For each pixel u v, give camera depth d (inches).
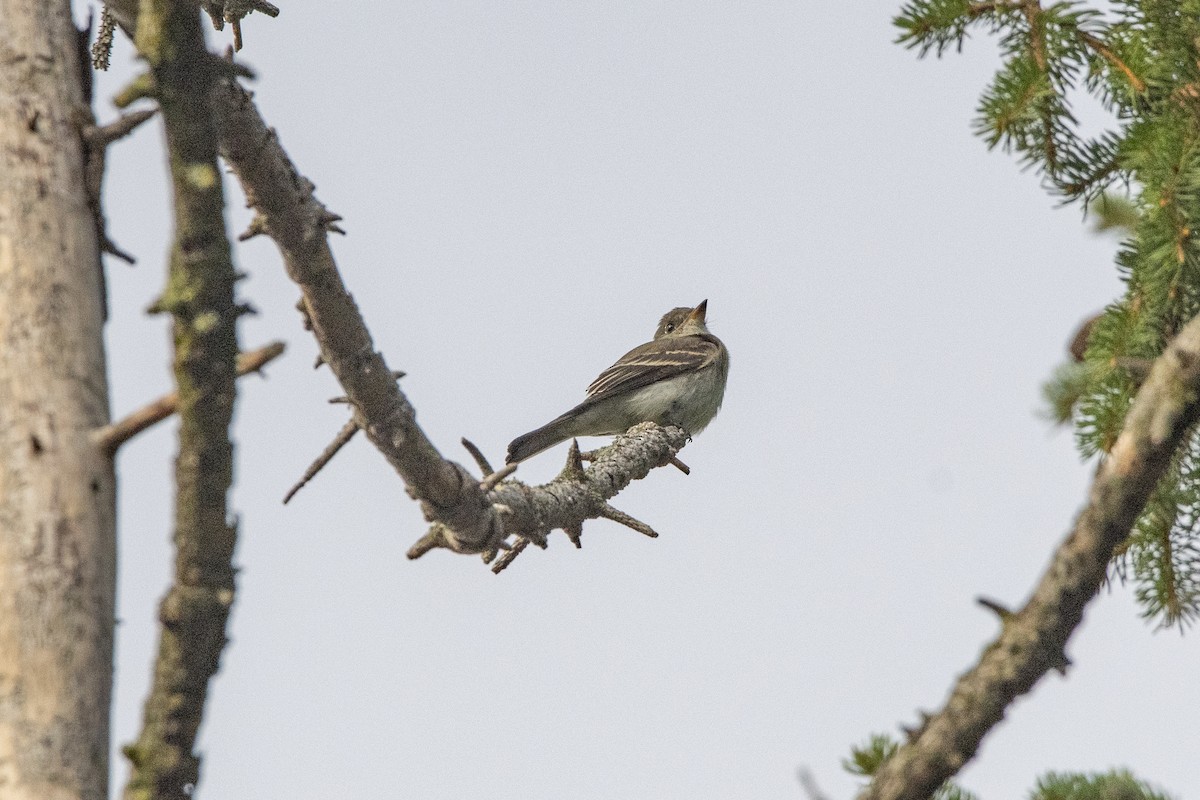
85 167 249.0
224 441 216.5
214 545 217.8
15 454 221.0
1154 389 210.1
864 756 246.1
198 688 217.9
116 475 229.3
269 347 222.4
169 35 201.6
